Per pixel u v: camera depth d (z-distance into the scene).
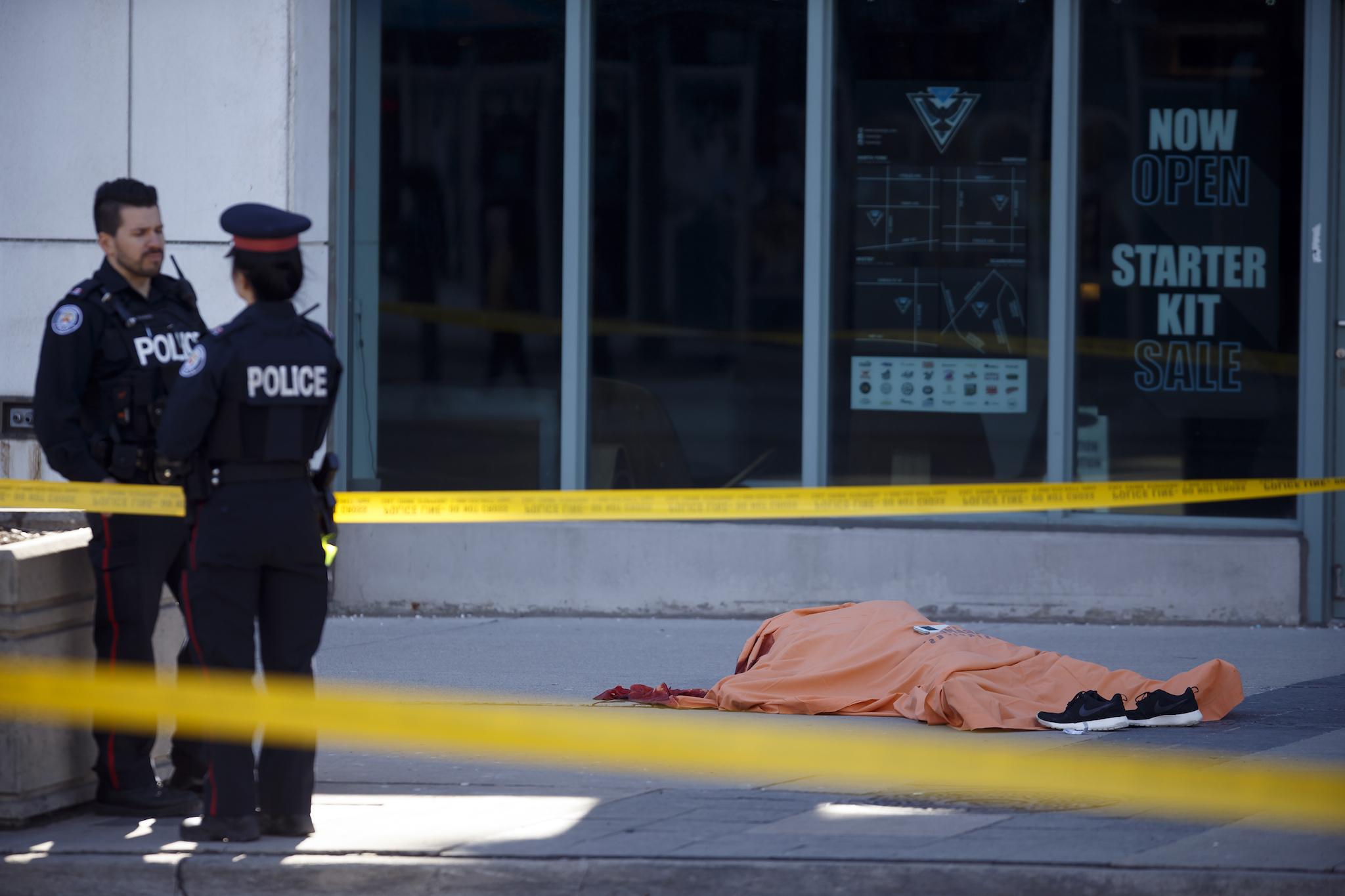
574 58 32.59
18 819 19.00
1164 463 32.12
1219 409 31.95
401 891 17.45
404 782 21.09
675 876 17.36
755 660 26.66
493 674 27.72
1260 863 17.25
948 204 32.22
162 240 19.64
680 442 33.12
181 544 19.41
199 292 32.09
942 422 32.53
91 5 31.89
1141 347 32.03
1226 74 31.58
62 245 32.22
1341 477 31.47
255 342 17.94
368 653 29.41
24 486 19.33
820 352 32.50
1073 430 32.22
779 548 32.22
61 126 32.09
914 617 26.48
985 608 31.86
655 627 31.80
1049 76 31.86
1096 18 31.73
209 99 31.80
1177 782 20.39
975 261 32.25
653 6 32.59
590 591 32.69
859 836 18.38
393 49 33.03
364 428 33.47
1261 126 31.58
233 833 18.27
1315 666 28.05
